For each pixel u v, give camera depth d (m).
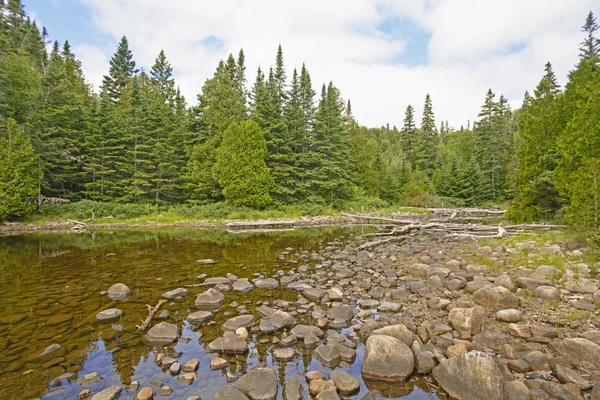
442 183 42.28
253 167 24.14
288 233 17.75
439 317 5.39
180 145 27.36
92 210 21.97
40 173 21.12
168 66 51.28
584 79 15.27
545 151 15.95
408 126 60.72
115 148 25.27
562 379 3.43
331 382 3.58
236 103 27.53
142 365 4.03
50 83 24.48
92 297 6.61
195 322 5.39
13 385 3.56
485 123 50.44
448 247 11.45
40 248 12.64
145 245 13.49
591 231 8.70
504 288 5.69
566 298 5.57
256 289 7.32
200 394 3.46
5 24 35.31
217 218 22.47
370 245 12.71
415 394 3.48
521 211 17.20
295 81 31.19
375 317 5.49
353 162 35.53
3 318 5.48
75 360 4.12
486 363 3.39
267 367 3.89
